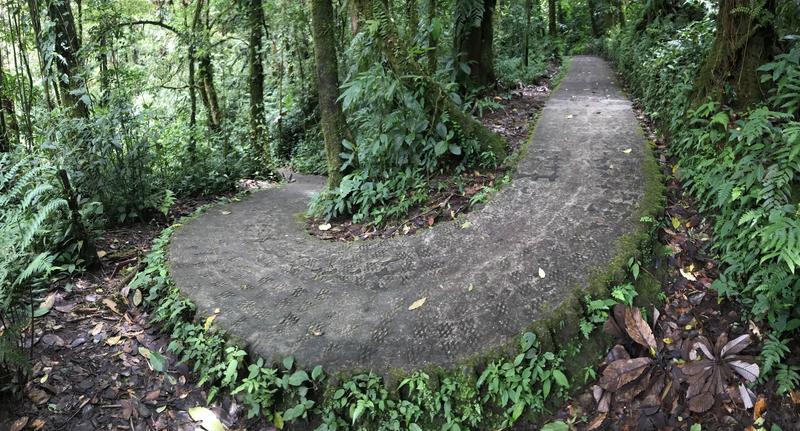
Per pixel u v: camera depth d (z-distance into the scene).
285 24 12.21
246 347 3.38
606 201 4.71
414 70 5.87
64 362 3.39
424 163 5.79
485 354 3.19
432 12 9.02
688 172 4.91
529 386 3.14
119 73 6.21
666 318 3.70
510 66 13.25
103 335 3.71
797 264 2.88
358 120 6.52
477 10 9.27
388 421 3.03
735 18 4.80
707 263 4.05
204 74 10.98
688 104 5.53
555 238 4.24
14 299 3.21
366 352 3.28
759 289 3.31
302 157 12.41
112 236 5.31
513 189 5.17
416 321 3.52
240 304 3.83
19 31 5.60
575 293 3.59
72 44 5.73
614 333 3.46
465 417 3.04
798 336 3.26
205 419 3.12
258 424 3.16
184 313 3.82
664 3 11.40
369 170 5.85
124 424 3.06
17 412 2.99
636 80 10.38
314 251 4.70
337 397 3.04
